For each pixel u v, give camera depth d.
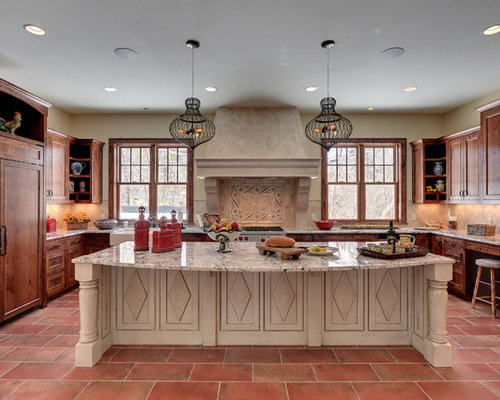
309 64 3.38
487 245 3.47
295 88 4.07
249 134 4.71
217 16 2.51
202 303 2.66
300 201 4.88
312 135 3.48
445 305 2.35
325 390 2.03
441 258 2.31
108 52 3.11
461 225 4.84
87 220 4.83
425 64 3.39
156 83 3.91
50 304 3.75
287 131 4.73
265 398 1.95
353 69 3.51
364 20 2.57
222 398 1.95
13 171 3.18
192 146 3.27
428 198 5.12
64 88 4.08
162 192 5.35
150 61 3.31
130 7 2.38
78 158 5.11
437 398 1.95
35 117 3.62
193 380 2.14
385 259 2.24
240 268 1.96
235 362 2.38
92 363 2.31
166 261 2.16
